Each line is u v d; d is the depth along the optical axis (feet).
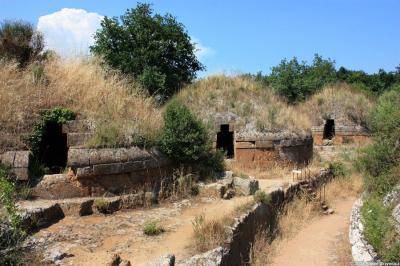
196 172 39.86
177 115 39.50
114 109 37.09
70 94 36.88
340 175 58.95
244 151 55.62
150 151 36.14
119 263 21.72
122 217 30.50
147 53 76.84
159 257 21.45
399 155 37.63
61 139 36.04
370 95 96.99
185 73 83.76
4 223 21.22
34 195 30.07
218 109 59.00
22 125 32.78
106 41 78.02
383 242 25.21
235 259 26.45
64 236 25.58
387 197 31.73
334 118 87.35
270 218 37.27
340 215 44.29
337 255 31.76
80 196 31.35
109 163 32.48
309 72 127.03
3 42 40.96
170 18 82.07
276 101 64.59
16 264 19.56
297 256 32.01
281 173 53.67
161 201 35.06
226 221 28.71
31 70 37.81
